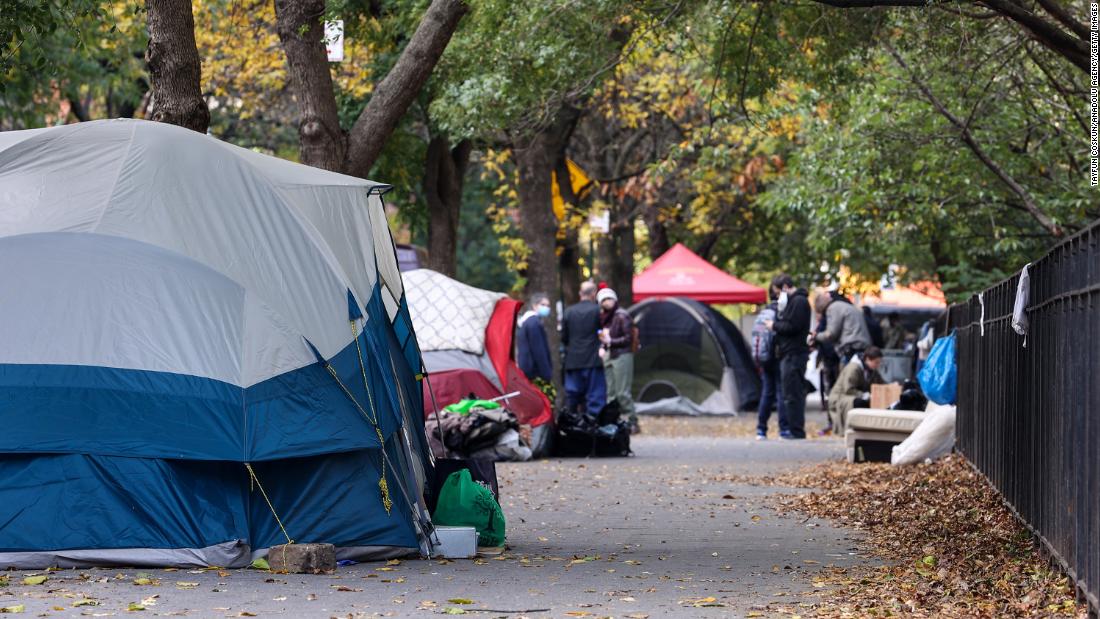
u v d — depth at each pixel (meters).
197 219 11.20
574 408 25.03
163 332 10.71
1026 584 9.72
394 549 11.12
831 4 12.79
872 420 20.34
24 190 11.19
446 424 20.58
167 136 11.55
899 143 22.59
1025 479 12.19
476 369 21.67
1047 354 10.93
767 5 16.88
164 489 10.36
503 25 16.75
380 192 12.60
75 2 16.03
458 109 18.27
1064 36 12.57
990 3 12.45
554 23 16.41
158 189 11.22
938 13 15.99
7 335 10.57
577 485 17.69
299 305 11.17
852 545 12.34
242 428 10.59
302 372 10.96
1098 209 21.27
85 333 10.63
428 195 26.66
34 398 10.40
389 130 15.33
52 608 8.39
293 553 10.28
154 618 8.14
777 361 27.20
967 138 20.84
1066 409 9.85
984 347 16.45
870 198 23.30
